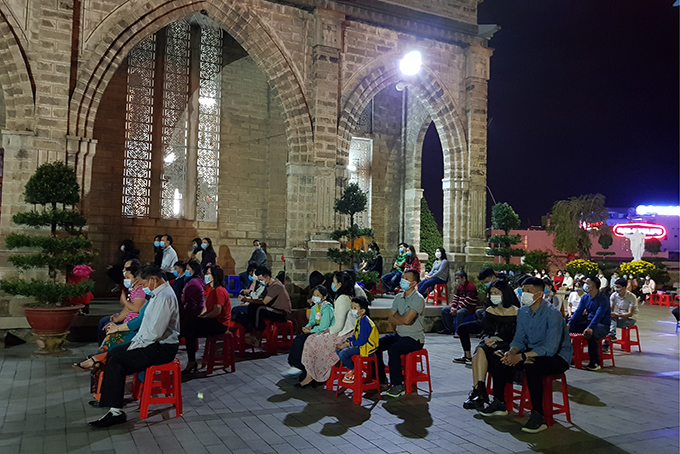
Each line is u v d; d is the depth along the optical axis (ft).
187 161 53.67
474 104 53.11
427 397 22.15
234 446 15.76
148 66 52.37
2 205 34.55
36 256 27.81
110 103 50.44
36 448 15.19
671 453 16.31
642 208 146.41
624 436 17.81
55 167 29.76
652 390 24.54
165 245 40.22
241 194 56.34
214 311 25.22
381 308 39.60
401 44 50.03
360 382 20.97
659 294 75.87
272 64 44.57
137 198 51.44
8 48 34.73
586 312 31.07
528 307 19.49
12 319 30.53
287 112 45.55
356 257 41.93
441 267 44.24
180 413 18.65
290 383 23.82
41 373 24.29
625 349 35.40
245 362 28.22
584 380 26.58
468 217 53.42
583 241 105.60
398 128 67.67
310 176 45.32
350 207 42.98
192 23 54.29
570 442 17.13
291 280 44.11
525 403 20.24
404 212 67.05
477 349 20.84
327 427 17.90
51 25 35.96
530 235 138.31
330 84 45.78
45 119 35.65
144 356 17.89
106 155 50.03
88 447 15.34
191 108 53.88
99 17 38.11
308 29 45.70
